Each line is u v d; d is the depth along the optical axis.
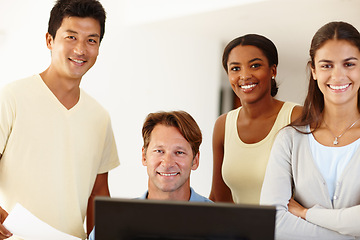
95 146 2.11
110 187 4.64
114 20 4.61
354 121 1.68
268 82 2.12
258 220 1.08
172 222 1.08
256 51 2.09
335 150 1.68
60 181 1.99
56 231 1.66
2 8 4.46
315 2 3.88
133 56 4.81
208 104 5.64
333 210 1.59
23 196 1.93
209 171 5.70
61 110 1.99
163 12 4.57
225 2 4.10
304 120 1.77
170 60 5.18
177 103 5.30
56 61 1.96
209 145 5.68
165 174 1.67
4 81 4.57
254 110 2.13
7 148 1.93
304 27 4.78
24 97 1.95
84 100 2.08
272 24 4.74
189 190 1.74
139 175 4.91
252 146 2.12
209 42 5.54
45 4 4.20
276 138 1.83
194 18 4.57
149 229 1.09
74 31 1.92
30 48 4.34
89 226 2.20
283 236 1.64
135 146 4.87
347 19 4.41
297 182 1.72
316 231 1.60
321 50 1.65
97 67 4.51
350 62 1.62
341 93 1.64
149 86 4.98
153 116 1.73
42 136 1.96
